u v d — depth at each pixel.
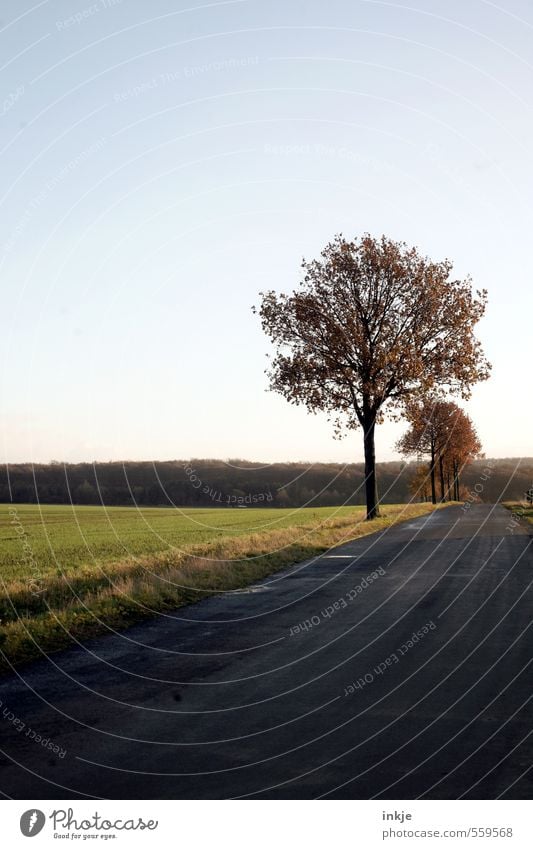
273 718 6.86
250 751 5.95
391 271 40.72
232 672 8.84
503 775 5.34
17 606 13.68
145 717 7.01
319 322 41.16
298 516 63.28
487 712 6.85
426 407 43.44
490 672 8.31
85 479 109.44
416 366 39.84
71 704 7.56
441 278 41.38
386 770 5.48
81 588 15.48
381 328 41.28
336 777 5.37
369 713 6.91
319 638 10.67
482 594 13.98
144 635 11.48
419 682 7.99
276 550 24.06
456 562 19.58
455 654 9.23
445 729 6.38
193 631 11.71
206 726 6.67
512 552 21.58
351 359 41.50
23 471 111.31
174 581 16.62
